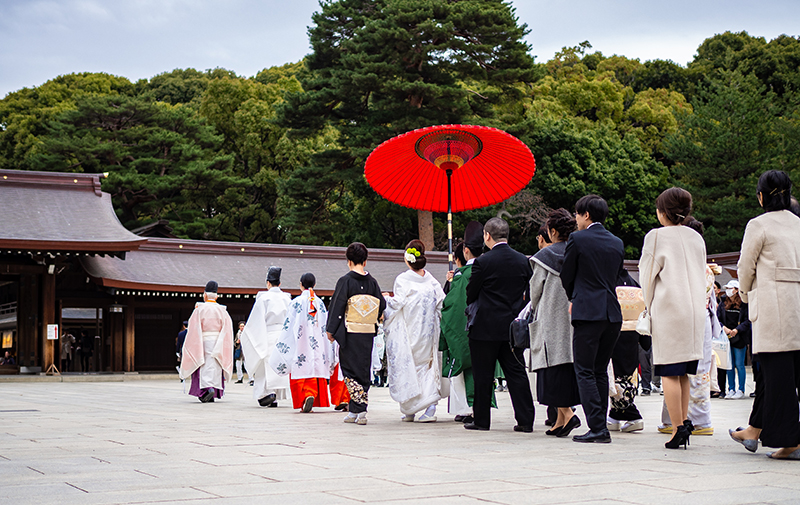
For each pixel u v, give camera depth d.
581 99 43.69
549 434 5.53
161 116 40.31
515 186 7.79
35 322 21.05
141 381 19.91
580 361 4.98
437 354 6.89
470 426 6.01
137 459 4.05
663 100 48.94
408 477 3.37
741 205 34.62
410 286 6.90
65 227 21.94
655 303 4.68
